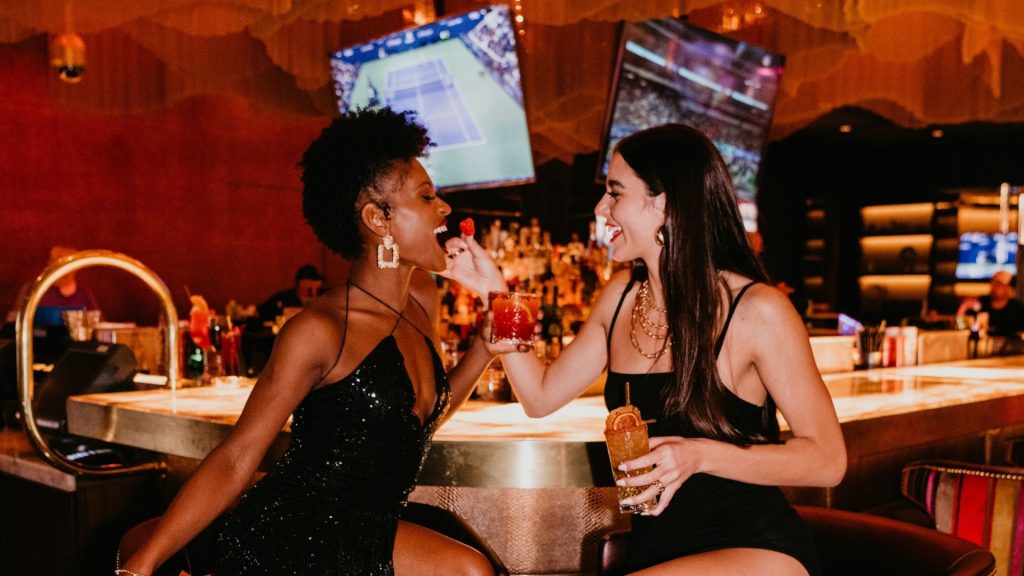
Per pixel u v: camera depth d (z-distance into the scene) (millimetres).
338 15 4570
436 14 4785
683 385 1734
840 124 9625
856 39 5078
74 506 3096
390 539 1760
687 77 4680
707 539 1718
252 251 8602
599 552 1974
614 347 1947
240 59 6012
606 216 1914
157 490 3287
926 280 11352
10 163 7109
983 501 2250
